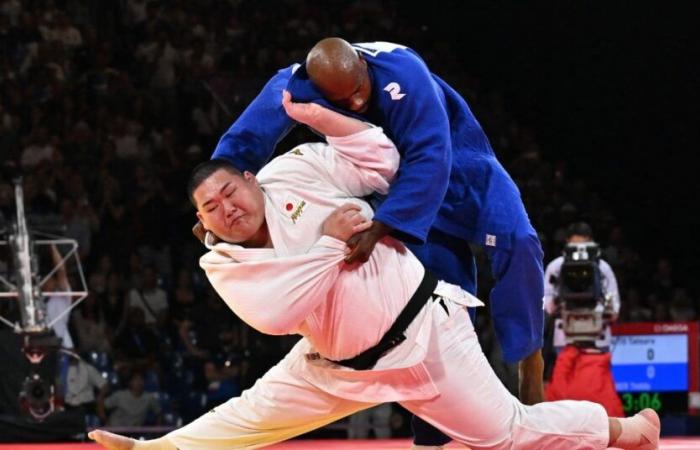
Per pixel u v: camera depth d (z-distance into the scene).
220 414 5.12
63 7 18.56
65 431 10.66
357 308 4.66
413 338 4.74
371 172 4.73
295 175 4.73
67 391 12.30
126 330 13.73
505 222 5.49
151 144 16.75
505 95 19.56
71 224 14.47
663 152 17.00
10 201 14.35
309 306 4.56
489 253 5.61
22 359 11.09
